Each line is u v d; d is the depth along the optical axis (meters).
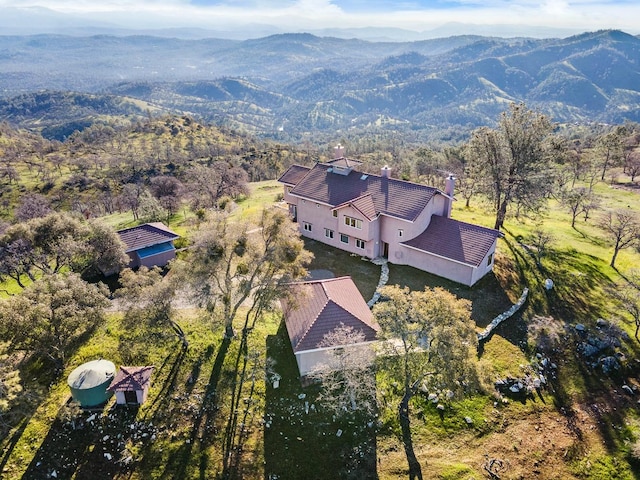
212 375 30.17
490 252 43.19
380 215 45.50
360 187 48.69
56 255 36.84
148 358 31.31
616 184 87.06
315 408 28.16
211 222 31.34
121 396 27.22
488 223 59.25
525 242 52.66
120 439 25.47
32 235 36.66
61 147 199.62
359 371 27.59
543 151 50.69
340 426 27.06
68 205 118.69
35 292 28.52
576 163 90.06
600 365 34.41
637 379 33.62
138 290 29.84
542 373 33.47
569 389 32.44
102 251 39.34
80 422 26.34
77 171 152.25
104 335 33.75
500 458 26.30
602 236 57.53
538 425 29.17
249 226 31.75
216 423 26.78
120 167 152.12
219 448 25.33
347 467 24.70
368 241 46.22
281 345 33.34
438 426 27.80
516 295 41.44
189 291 35.00
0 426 25.16
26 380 29.11
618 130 116.88
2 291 42.56
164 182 89.56
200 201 71.06
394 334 25.78
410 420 27.94
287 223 32.38
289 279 31.47
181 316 35.91
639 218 56.88
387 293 27.41
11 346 27.23
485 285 42.31
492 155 52.41
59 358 30.42
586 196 65.38
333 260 47.06
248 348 32.78
